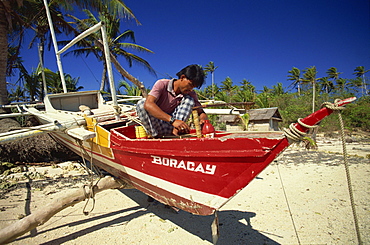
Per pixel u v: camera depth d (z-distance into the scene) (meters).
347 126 19.39
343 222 3.70
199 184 2.57
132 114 5.19
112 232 3.54
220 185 2.42
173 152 2.63
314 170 6.88
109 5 11.47
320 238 3.28
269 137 2.08
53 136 7.20
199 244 3.20
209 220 3.91
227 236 3.39
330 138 16.91
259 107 24.72
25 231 3.03
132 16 11.74
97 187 3.61
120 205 4.54
